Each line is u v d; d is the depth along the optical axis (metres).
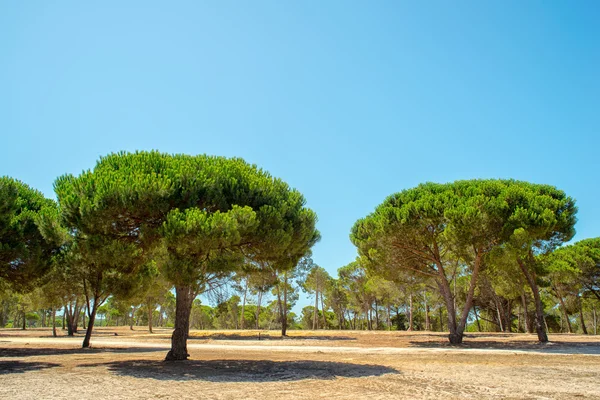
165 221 13.70
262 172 17.66
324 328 66.69
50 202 23.06
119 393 9.49
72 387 10.35
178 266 13.12
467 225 22.06
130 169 14.34
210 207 14.38
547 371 13.58
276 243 14.44
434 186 27.98
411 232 24.89
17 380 11.66
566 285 42.41
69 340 33.53
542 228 21.80
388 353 20.62
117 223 14.00
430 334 39.28
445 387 10.45
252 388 10.16
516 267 28.14
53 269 20.98
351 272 57.03
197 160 16.16
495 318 54.88
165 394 9.35
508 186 26.09
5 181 17.22
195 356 18.41
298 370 13.52
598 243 40.34
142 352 21.53
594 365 15.30
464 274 40.91
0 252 17.41
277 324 65.00
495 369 14.07
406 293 46.31
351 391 9.79
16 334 46.09
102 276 24.38
